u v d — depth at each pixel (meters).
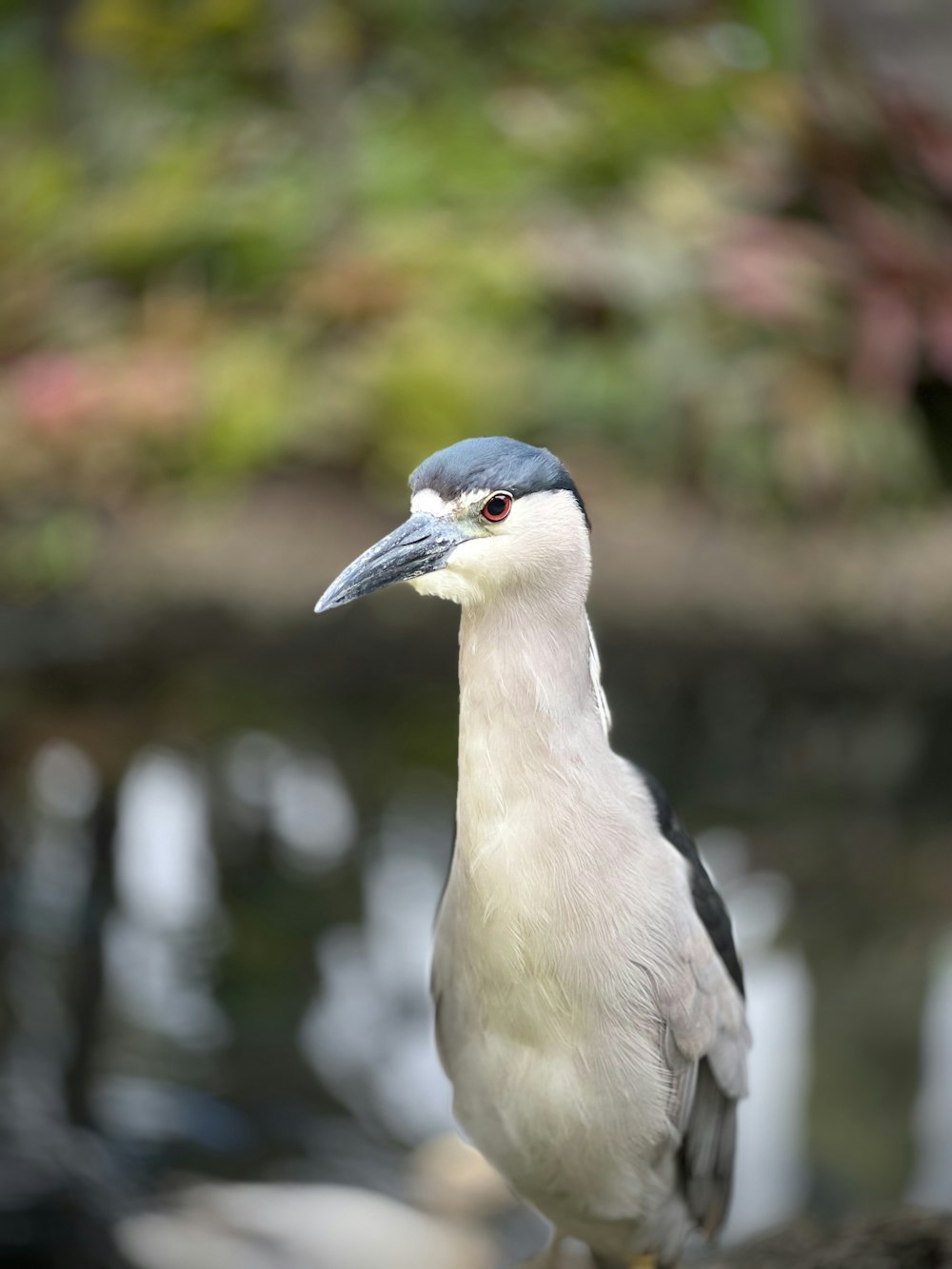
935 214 14.67
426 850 9.35
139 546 12.46
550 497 4.46
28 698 11.57
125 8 15.67
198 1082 7.14
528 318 13.52
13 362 14.24
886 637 11.98
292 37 15.56
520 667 4.40
